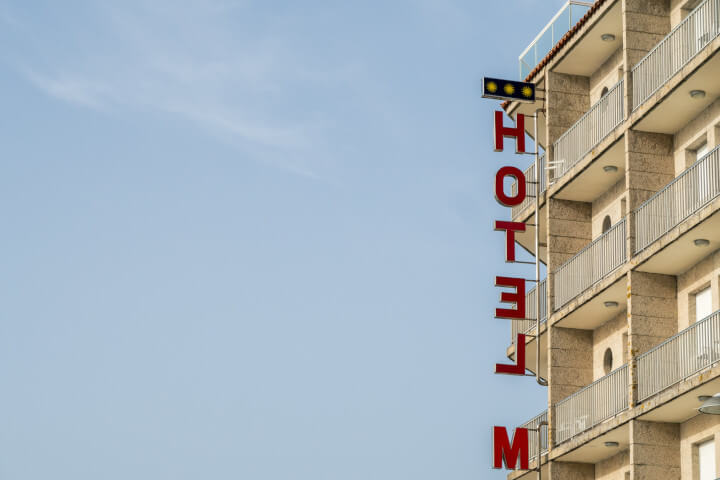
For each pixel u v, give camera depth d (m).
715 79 41.66
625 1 45.88
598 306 46.88
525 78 53.84
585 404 46.41
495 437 48.44
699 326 41.69
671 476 42.22
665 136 44.88
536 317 49.97
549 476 47.69
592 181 48.75
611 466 46.62
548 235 50.09
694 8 45.09
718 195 40.09
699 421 41.75
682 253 42.44
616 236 45.78
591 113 48.28
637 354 43.09
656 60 44.38
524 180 50.75
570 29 49.66
